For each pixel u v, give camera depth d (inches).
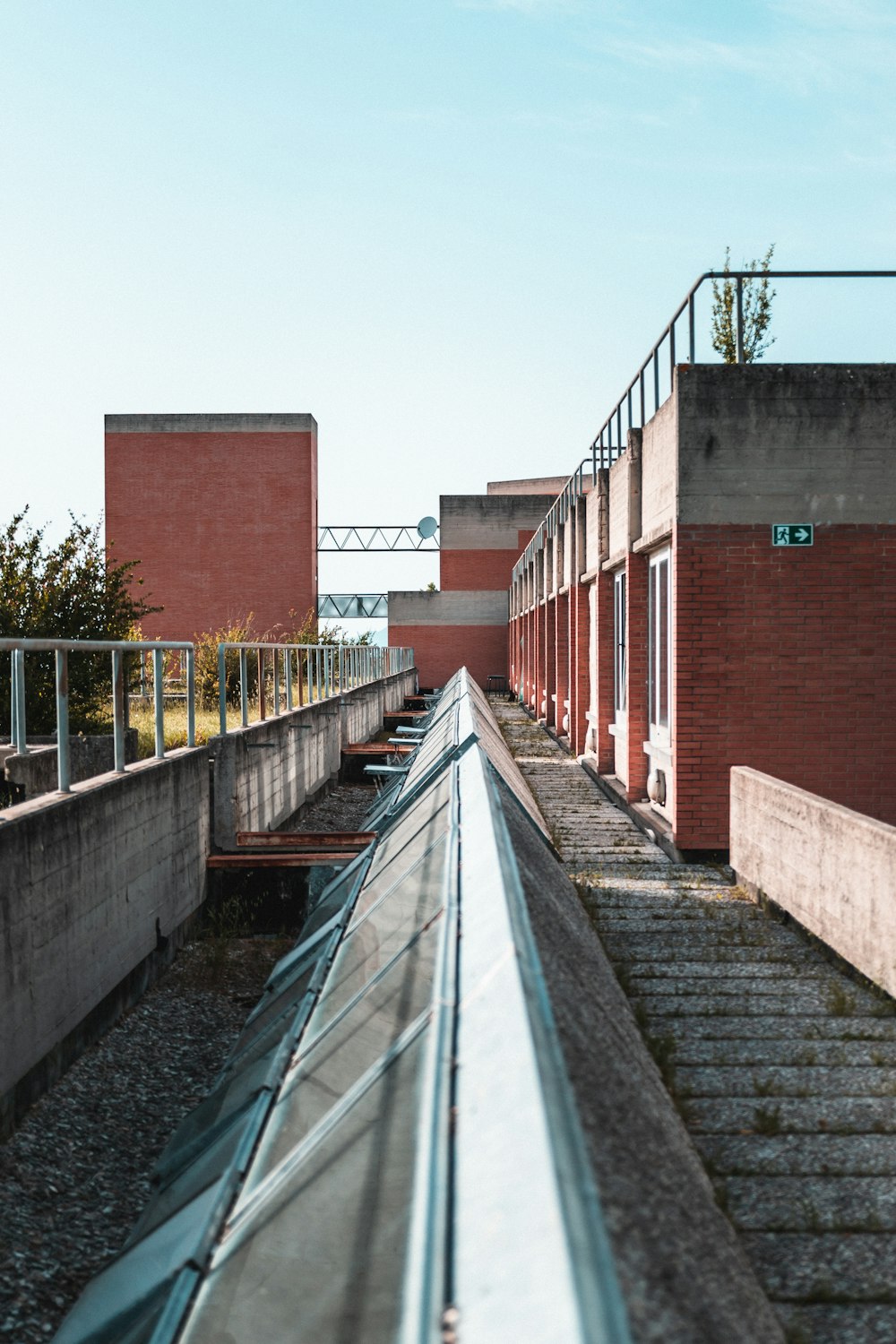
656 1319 56.1
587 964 158.2
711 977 233.0
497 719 1058.1
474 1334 54.0
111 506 1558.8
